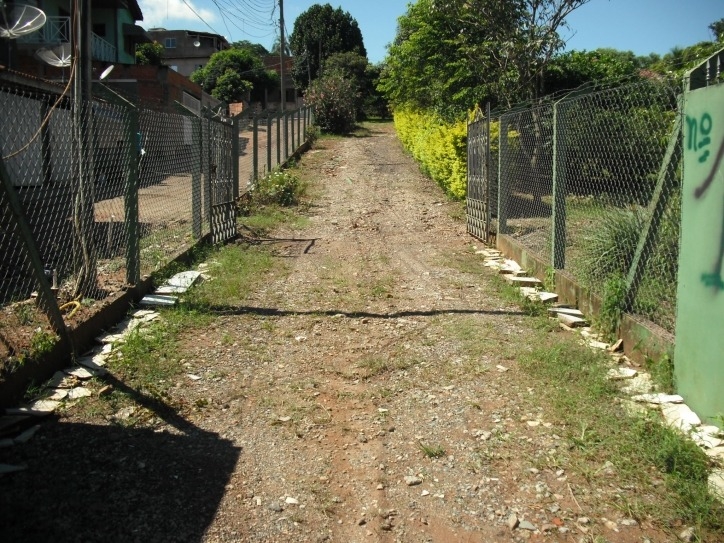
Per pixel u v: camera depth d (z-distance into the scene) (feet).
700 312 13.15
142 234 29.50
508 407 13.89
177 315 19.70
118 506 10.11
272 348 17.58
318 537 9.71
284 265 27.73
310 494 10.79
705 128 13.06
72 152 18.94
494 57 47.03
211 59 177.06
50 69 61.98
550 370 15.64
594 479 11.12
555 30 43.42
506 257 29.84
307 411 13.80
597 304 19.26
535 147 29.55
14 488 10.36
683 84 14.16
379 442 12.55
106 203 36.55
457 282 25.07
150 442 12.22
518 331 18.97
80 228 18.86
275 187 46.29
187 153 34.35
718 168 12.60
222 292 22.44
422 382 15.35
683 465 11.18
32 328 15.81
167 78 87.04
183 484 10.90
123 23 107.96
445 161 48.60
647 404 13.79
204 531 9.71
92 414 13.15
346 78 152.15
